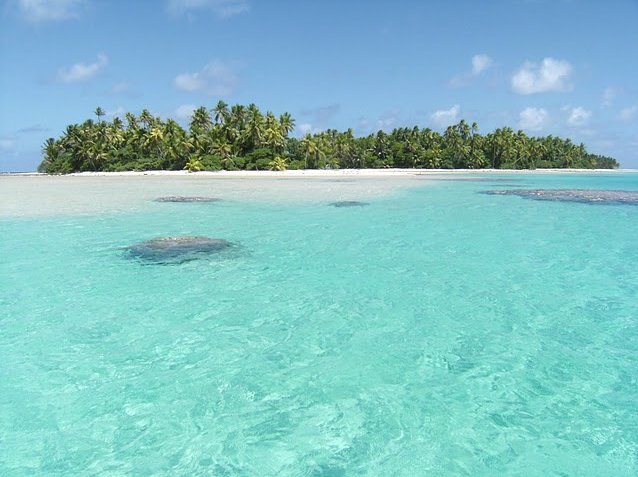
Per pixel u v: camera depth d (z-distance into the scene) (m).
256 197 29.80
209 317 7.98
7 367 6.16
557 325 7.63
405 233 16.08
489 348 6.79
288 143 87.81
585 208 23.91
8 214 20.91
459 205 25.22
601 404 5.34
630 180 59.78
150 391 5.60
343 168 100.50
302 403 5.37
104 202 26.67
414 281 10.16
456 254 12.81
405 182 49.38
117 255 12.51
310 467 4.30
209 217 20.09
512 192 34.94
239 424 4.96
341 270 11.07
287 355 6.56
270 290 9.50
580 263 11.77
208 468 4.28
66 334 7.22
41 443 4.64
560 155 130.88
